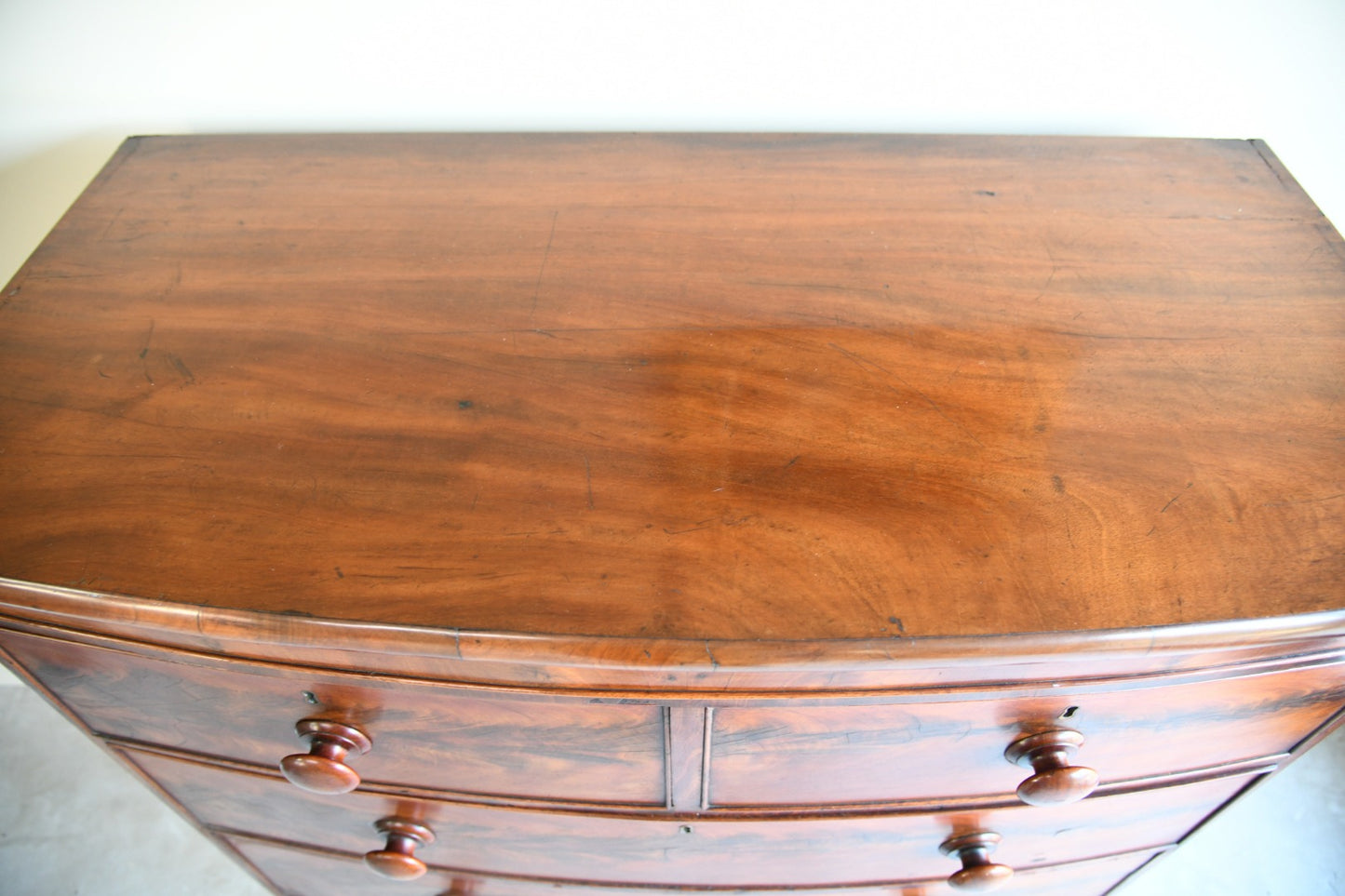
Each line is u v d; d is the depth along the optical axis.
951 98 0.85
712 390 0.61
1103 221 0.73
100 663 0.60
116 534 0.54
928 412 0.59
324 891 0.95
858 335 0.65
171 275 0.71
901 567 0.50
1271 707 0.60
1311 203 0.74
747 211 0.75
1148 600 0.49
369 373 0.63
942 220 0.74
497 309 0.67
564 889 0.81
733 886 0.78
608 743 0.58
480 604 0.49
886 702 0.52
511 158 0.82
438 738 0.60
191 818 0.83
